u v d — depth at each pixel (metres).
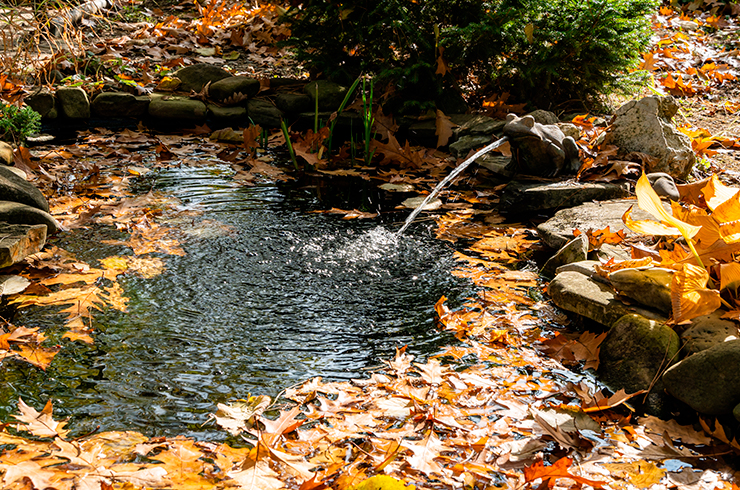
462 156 5.09
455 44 5.50
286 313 2.94
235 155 5.12
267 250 3.58
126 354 2.57
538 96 5.86
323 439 2.11
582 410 2.32
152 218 3.94
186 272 3.28
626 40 5.46
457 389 2.40
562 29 5.54
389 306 3.05
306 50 6.86
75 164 4.80
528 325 2.93
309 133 5.20
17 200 3.64
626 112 4.74
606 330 2.81
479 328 2.86
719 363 2.23
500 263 3.58
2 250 3.00
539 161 4.46
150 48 7.12
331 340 2.74
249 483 1.87
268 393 2.36
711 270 2.70
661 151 4.50
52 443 2.02
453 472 1.97
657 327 2.55
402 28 5.49
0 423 2.10
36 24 5.27
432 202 4.40
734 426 2.21
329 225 3.98
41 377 2.40
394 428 2.18
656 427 2.25
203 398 2.31
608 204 3.98
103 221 3.85
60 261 3.30
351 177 4.94
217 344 2.67
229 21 8.20
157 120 5.92
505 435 2.17
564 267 3.22
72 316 2.81
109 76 6.33
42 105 5.61
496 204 4.44
